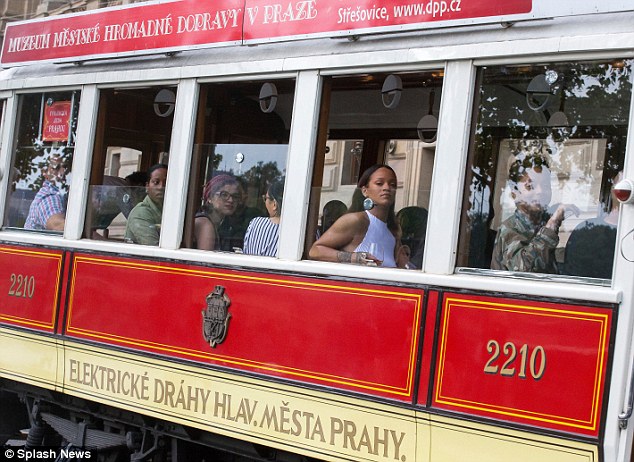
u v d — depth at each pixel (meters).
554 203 4.63
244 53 5.88
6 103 7.42
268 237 5.63
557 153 4.64
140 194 6.40
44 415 7.28
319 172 5.50
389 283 4.98
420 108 5.34
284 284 5.43
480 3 4.81
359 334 5.07
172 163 6.15
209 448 6.58
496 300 4.58
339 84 5.55
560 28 4.60
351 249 5.31
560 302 4.38
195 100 6.09
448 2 4.93
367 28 5.24
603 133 4.52
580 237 4.52
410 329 4.88
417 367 4.83
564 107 4.64
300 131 5.52
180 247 6.07
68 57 6.91
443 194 4.91
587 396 4.27
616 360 4.21
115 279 6.36
